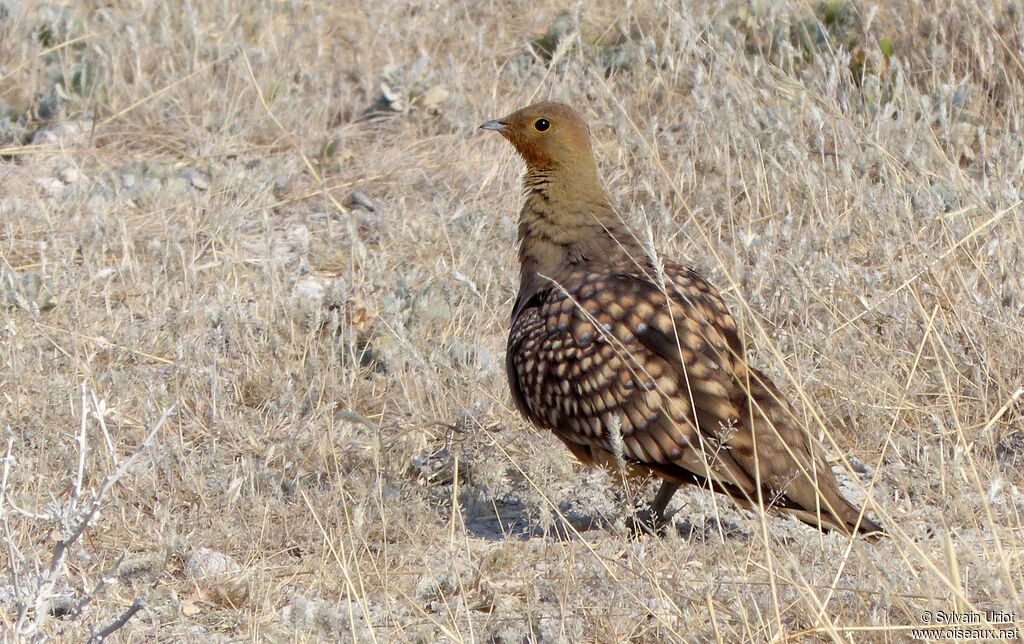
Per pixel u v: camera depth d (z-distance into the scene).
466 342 11.09
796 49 15.49
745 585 7.21
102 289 12.32
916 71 14.81
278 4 18.05
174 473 9.25
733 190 13.22
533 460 9.08
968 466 8.45
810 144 13.20
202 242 13.24
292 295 12.27
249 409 10.31
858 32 15.52
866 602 7.01
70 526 6.64
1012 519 7.99
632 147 14.05
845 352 10.03
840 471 9.34
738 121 13.13
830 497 7.78
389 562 8.14
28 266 12.68
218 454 9.50
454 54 17.06
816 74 14.15
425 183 14.50
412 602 7.13
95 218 12.91
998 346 9.90
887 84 14.19
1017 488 8.78
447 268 12.30
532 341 8.55
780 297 10.91
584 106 15.12
